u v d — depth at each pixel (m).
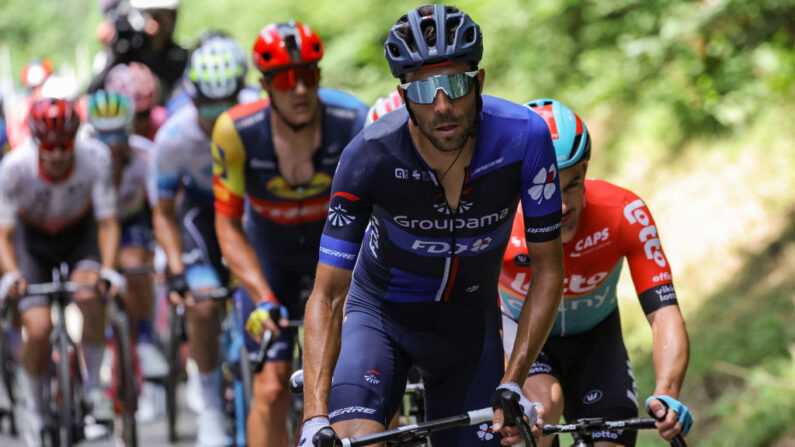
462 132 7.25
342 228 7.77
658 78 23.06
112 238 15.66
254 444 12.04
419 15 7.21
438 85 7.08
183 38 42.62
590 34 25.72
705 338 16.62
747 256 17.58
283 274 12.86
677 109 21.69
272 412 11.97
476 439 8.51
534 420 7.44
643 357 17.52
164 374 18.77
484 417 7.48
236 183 11.92
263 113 11.74
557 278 7.78
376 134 7.71
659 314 9.06
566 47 26.31
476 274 8.48
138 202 19.22
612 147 22.88
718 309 17.03
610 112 23.75
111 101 18.45
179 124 15.55
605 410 9.51
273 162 11.84
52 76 23.17
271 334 11.38
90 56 56.59
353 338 8.47
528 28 27.33
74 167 15.37
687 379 16.06
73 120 14.83
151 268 18.56
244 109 11.84
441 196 7.86
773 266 16.95
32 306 15.23
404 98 7.31
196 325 15.55
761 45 20.56
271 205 12.21
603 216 9.31
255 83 38.59
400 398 8.53
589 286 9.54
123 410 15.43
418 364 8.71
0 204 15.23
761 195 18.42
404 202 7.90
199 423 16.14
